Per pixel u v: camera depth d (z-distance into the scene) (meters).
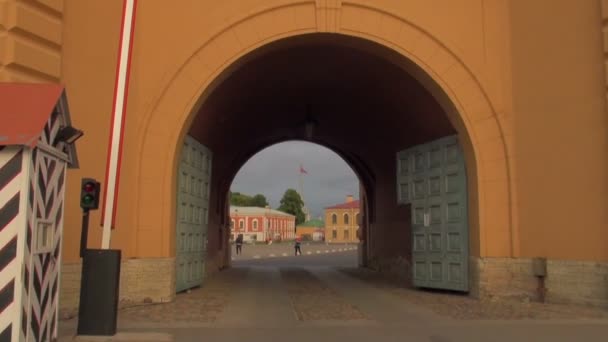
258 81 16.91
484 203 13.38
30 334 7.00
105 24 12.16
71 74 11.31
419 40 13.58
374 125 20.23
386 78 15.92
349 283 18.44
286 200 124.56
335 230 102.00
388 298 14.24
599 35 12.05
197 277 15.42
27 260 6.82
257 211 98.00
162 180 12.86
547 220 12.77
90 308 8.79
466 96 13.58
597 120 12.00
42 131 6.95
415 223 16.28
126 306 12.05
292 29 13.30
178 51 13.16
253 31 13.29
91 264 8.87
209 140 18.80
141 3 13.18
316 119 22.50
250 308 12.44
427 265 15.64
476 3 13.80
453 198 14.77
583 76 12.30
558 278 12.53
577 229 12.23
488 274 13.23
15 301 6.62
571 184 12.39
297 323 10.62
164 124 12.99
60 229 7.97
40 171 7.20
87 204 8.91
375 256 24.86
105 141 12.06
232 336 9.38
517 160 13.38
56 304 7.92
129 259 12.49
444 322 10.70
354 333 9.70
